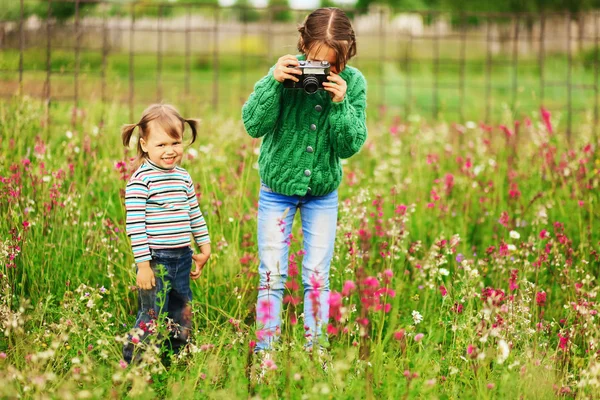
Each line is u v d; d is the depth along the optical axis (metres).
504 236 5.17
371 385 3.29
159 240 3.72
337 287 4.52
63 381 3.24
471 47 25.19
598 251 5.15
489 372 3.50
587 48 22.81
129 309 4.36
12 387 3.01
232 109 9.37
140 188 3.70
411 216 5.62
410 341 3.92
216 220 5.05
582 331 3.84
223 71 23.16
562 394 3.43
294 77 3.63
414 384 3.22
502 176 6.37
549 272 4.93
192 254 3.91
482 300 3.87
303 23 3.74
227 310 4.41
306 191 3.84
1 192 4.62
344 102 3.68
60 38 10.02
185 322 3.85
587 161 6.42
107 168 5.70
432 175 6.48
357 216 4.76
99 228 4.71
